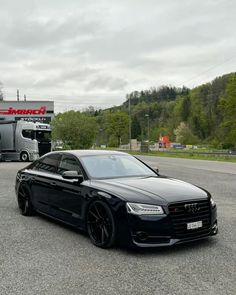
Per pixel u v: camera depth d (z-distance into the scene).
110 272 4.96
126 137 119.19
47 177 7.71
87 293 4.32
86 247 6.09
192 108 123.94
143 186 6.15
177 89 137.50
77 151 7.73
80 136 36.12
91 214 6.27
